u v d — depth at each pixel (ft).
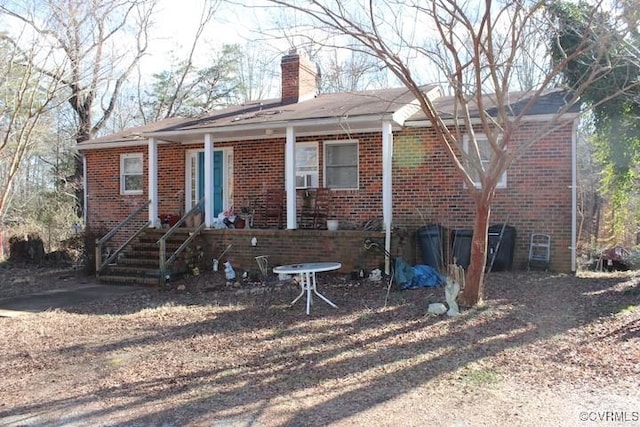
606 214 72.90
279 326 23.73
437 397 14.67
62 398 15.62
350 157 44.16
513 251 37.81
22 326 25.80
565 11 27.78
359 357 18.62
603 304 25.68
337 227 40.98
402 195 41.50
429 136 40.81
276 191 46.09
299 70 51.29
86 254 47.01
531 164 38.04
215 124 43.11
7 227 66.54
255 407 14.33
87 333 23.98
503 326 21.99
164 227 45.91
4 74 28.35
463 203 39.75
